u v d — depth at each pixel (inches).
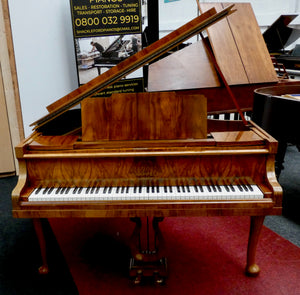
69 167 72.9
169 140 72.4
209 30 138.6
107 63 145.3
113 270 86.0
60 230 106.8
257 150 69.7
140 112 72.2
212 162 71.8
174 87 129.9
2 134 142.8
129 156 71.1
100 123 73.1
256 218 74.8
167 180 73.0
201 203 68.3
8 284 81.3
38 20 136.2
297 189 131.9
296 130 102.6
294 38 235.9
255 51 144.8
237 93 142.5
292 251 91.6
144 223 109.0
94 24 138.2
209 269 84.7
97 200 69.4
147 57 72.0
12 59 136.0
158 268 78.8
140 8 140.6
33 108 146.4
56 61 145.1
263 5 304.3
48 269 85.7
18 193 69.3
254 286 78.2
